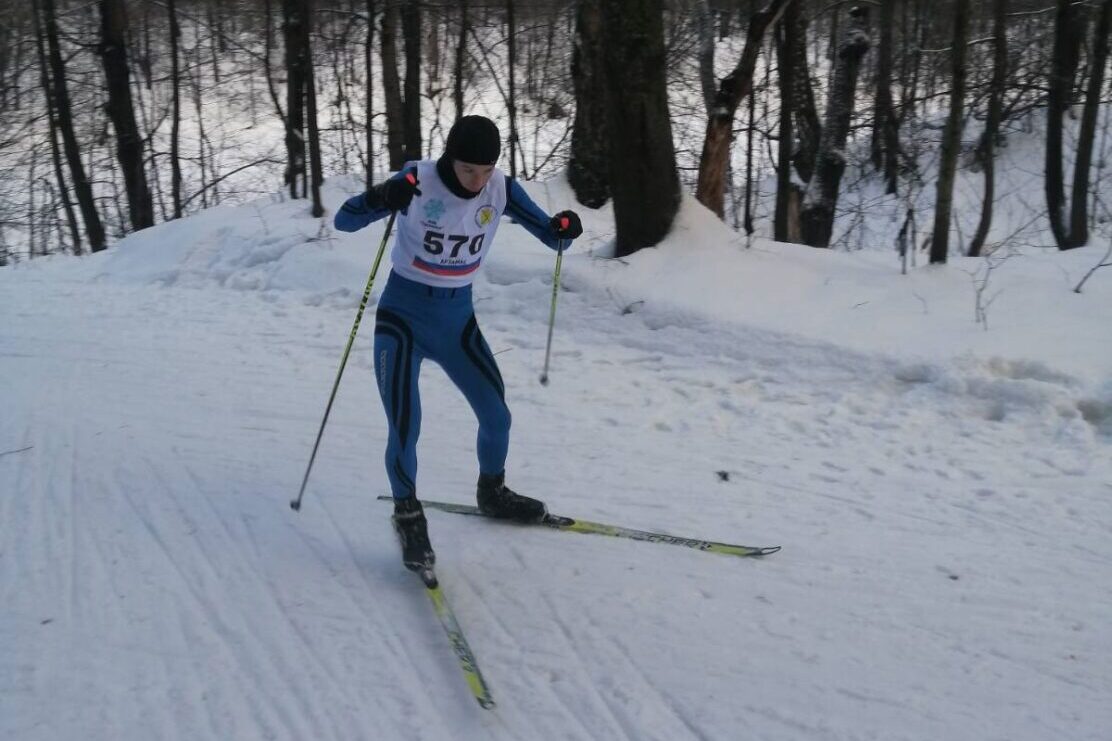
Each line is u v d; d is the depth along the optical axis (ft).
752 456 15.20
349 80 55.93
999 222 44.75
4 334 22.98
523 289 22.90
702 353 19.44
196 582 11.51
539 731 8.91
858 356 18.03
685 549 12.23
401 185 10.37
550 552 12.18
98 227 47.83
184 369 19.92
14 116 59.77
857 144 57.36
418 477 14.58
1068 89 33.04
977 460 14.73
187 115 69.21
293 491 14.05
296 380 19.13
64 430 16.38
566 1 51.52
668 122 22.09
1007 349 17.54
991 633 10.34
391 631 10.52
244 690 9.50
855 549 12.20
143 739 8.80
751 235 23.91
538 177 51.75
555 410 17.30
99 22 49.44
